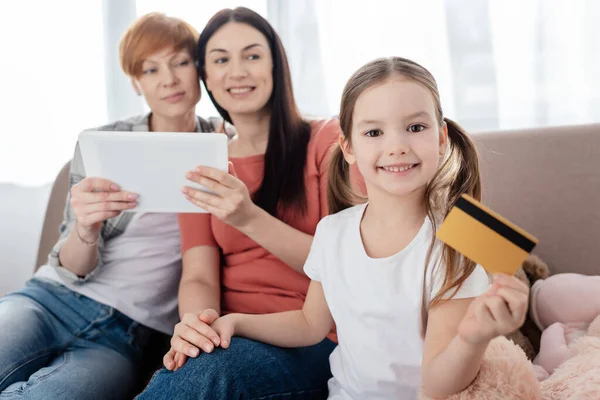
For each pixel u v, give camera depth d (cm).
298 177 126
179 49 134
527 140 130
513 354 84
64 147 196
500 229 69
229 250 129
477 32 174
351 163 99
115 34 187
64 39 192
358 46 180
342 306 96
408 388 92
